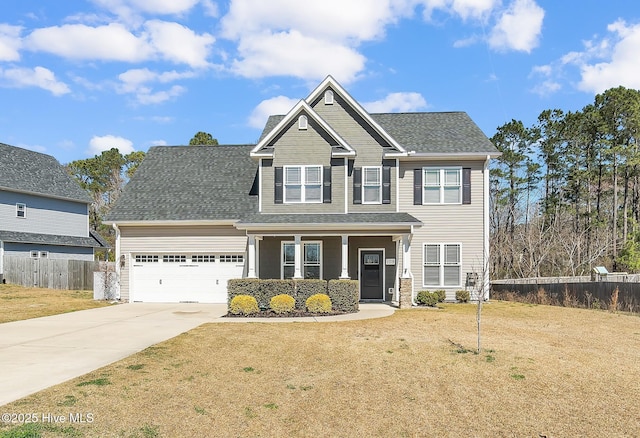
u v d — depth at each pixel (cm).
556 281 2902
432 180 2181
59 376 847
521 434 630
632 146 3991
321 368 935
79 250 3788
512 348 1120
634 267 2811
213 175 2428
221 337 1242
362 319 1584
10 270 3092
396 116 2558
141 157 6769
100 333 1305
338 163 2084
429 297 1992
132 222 2159
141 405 704
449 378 871
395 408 720
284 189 2083
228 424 648
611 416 694
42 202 3491
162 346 1119
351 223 1902
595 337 1309
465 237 2164
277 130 2088
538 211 4662
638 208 4528
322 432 629
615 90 4106
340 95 2183
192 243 2186
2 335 1277
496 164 4903
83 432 598
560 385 835
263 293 1827
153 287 2195
